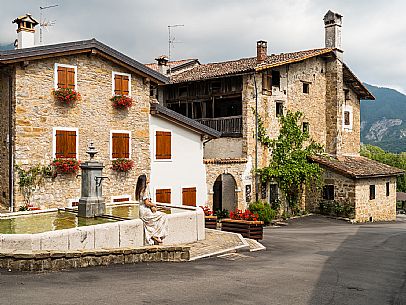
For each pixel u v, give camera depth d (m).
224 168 22.91
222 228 15.21
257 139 24.48
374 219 27.00
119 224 9.44
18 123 16.02
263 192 24.84
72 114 17.42
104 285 6.83
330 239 16.38
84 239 8.76
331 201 26.41
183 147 21.31
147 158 19.84
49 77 16.81
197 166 21.80
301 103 27.34
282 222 24.03
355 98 32.25
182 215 11.30
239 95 24.45
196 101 26.34
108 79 18.50
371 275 9.02
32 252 7.59
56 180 16.91
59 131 17.03
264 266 9.51
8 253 7.53
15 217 11.92
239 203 23.44
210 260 9.97
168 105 27.88
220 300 6.36
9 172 16.34
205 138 22.34
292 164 25.83
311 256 11.63
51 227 10.46
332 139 28.94
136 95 19.47
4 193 16.75
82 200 11.88
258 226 14.83
